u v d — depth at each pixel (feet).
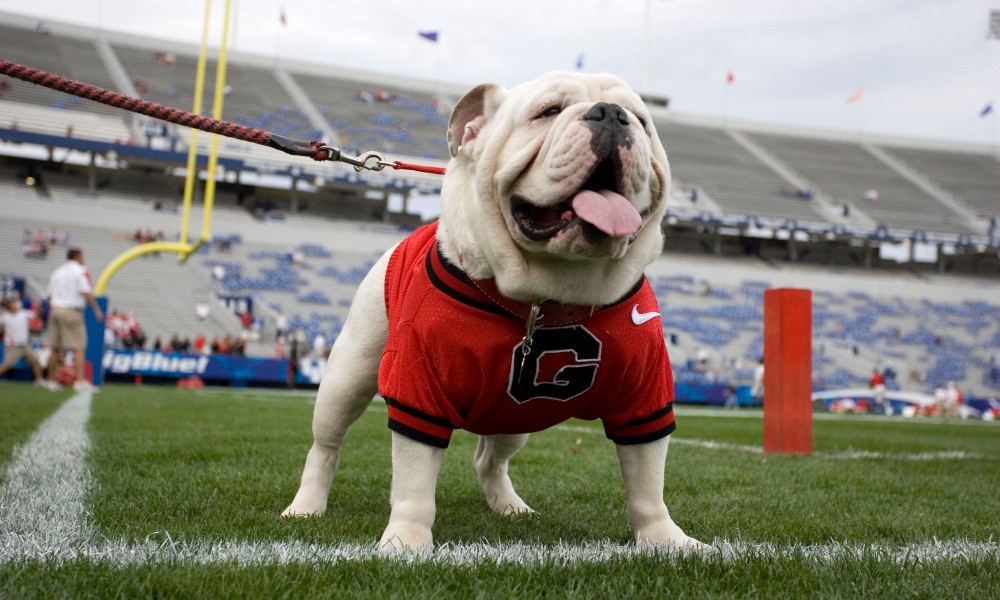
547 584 7.38
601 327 8.84
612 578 7.42
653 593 7.01
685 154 143.33
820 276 124.16
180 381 75.82
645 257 8.93
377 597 6.74
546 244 8.14
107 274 53.36
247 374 78.28
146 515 10.51
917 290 125.08
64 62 121.90
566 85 8.50
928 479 17.70
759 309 112.78
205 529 9.64
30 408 30.25
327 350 85.46
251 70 136.67
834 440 31.55
